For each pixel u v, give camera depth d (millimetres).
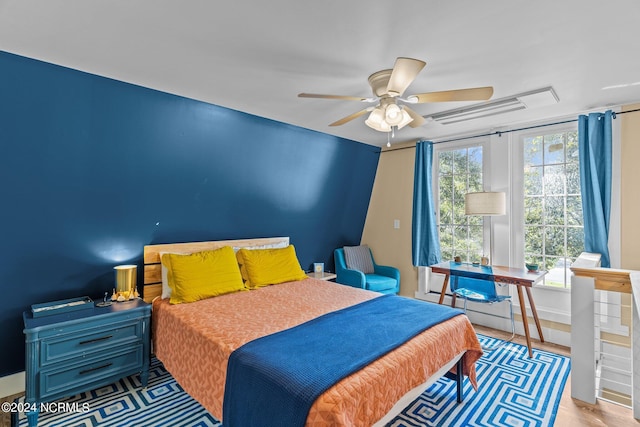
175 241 3059
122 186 2547
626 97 2629
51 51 1849
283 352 1610
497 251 3600
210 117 2756
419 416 2020
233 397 1521
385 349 1662
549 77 2225
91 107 2201
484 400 2197
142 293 2869
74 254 2473
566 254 3209
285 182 3650
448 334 2012
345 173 4238
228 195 3254
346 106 2777
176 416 2010
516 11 1490
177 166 2777
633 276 1993
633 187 2775
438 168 4117
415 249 4012
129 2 1432
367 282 3949
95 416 2002
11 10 1479
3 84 1882
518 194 3480
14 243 2186
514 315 3484
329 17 1542
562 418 2000
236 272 2906
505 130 3494
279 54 1899
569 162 3191
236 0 1417
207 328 1954
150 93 2393
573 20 1560
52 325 1982
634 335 2018
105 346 2182
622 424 1943
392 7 1461
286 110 2883
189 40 1753
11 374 2312
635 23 1577
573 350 2219
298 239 4160
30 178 2127
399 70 1585
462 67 2066
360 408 1348
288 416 1270
